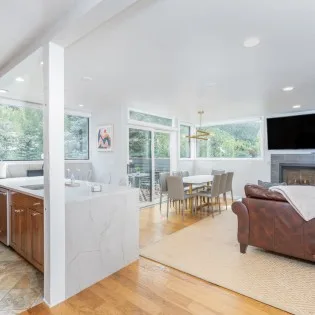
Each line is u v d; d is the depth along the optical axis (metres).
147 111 5.65
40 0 1.58
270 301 2.02
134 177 5.45
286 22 1.92
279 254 2.94
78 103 4.80
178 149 6.92
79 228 2.20
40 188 3.28
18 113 4.41
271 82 3.50
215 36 2.14
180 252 3.03
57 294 2.00
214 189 4.81
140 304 1.99
